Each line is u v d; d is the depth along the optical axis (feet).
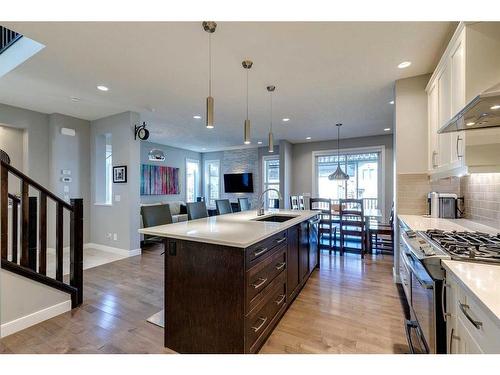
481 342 2.98
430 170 9.45
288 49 7.95
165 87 11.03
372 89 11.25
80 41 7.48
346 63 8.88
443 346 4.12
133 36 7.22
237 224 7.95
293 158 24.89
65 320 7.55
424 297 4.73
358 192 22.33
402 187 10.26
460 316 3.63
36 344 6.40
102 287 10.07
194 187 30.37
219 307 5.63
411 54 8.27
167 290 6.28
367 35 7.18
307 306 8.54
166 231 6.50
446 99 7.36
